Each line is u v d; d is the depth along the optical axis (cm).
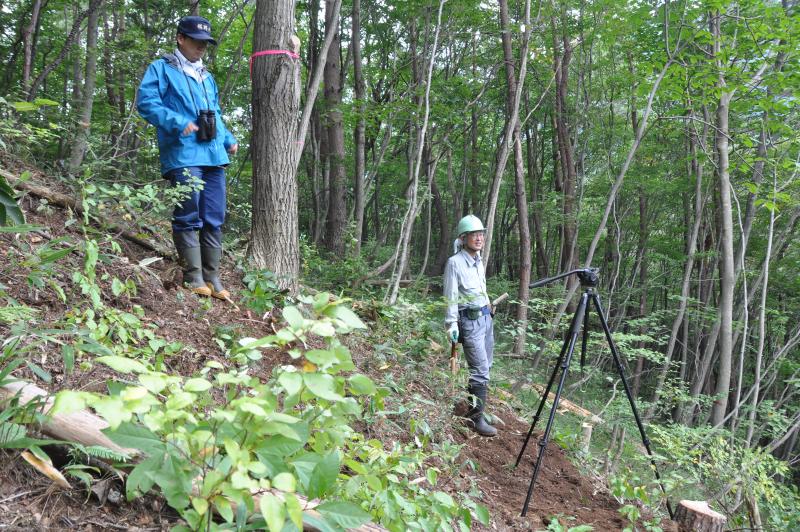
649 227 1667
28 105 203
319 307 142
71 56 997
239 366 326
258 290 400
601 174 1545
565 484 445
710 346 1216
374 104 1108
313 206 1560
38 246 338
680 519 408
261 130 485
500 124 2002
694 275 1625
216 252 416
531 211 1430
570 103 1522
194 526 132
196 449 129
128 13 1020
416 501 236
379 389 174
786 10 823
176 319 354
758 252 1406
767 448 581
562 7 1191
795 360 1339
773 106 814
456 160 2084
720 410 813
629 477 457
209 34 391
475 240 471
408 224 664
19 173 415
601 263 1761
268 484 123
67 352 206
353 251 937
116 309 314
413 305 519
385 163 1568
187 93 386
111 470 168
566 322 729
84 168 423
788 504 529
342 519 148
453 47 1438
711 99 849
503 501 382
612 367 1155
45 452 166
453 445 384
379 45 1570
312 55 1245
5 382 178
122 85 916
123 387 127
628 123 1530
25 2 895
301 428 139
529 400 688
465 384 465
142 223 435
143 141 672
